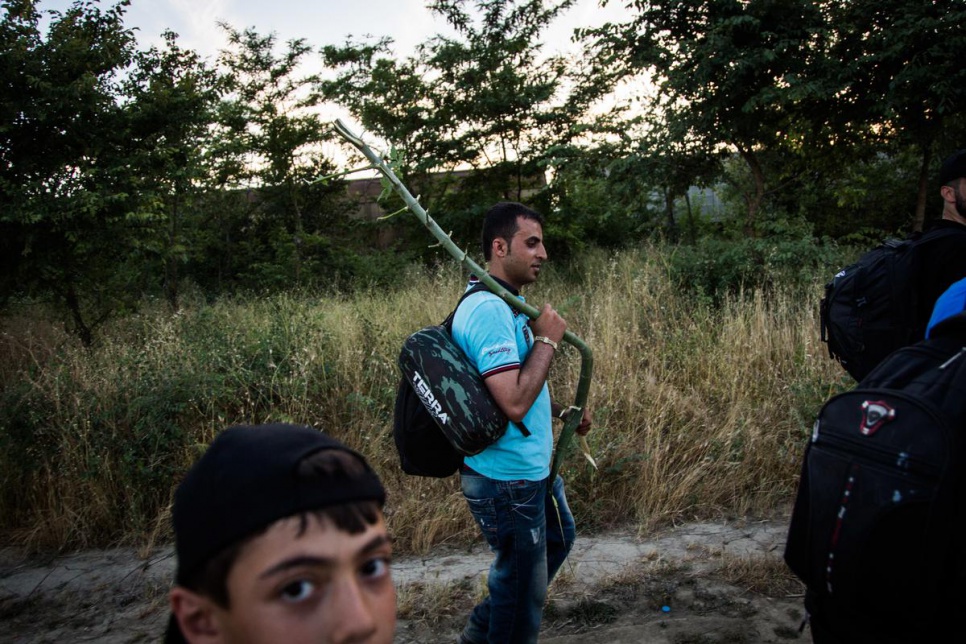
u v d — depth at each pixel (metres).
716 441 4.25
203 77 7.42
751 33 8.60
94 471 4.04
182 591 0.67
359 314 6.47
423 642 2.91
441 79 11.50
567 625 2.95
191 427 4.54
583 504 3.90
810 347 5.23
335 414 4.76
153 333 6.26
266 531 0.62
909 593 1.17
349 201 13.84
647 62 9.14
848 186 10.60
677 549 3.52
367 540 0.66
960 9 7.74
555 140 11.31
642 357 5.39
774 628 2.84
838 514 1.25
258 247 12.51
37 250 6.22
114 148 6.66
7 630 3.14
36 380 4.89
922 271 2.30
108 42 6.48
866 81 8.47
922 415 1.20
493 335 2.05
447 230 11.58
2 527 4.04
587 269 9.59
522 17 10.88
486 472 2.11
